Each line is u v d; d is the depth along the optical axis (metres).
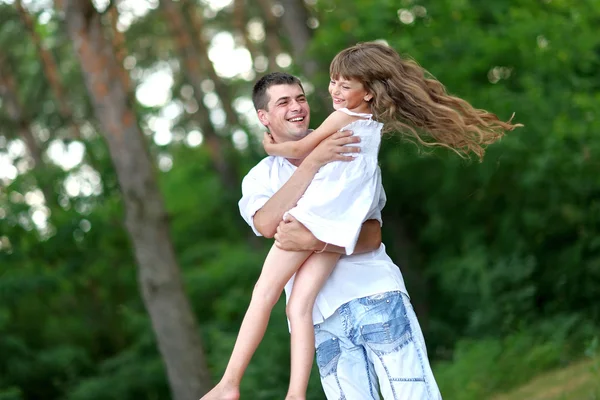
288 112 6.19
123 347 33.47
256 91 6.31
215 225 39.09
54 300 32.72
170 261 20.88
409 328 6.06
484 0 22.45
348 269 6.08
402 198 26.55
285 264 5.95
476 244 23.92
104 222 30.12
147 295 20.95
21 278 29.30
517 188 22.36
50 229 29.94
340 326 6.08
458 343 18.61
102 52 20.30
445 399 15.86
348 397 6.10
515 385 15.26
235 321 28.97
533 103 20.12
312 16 28.89
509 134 20.20
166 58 37.47
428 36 21.52
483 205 24.03
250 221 6.20
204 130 34.62
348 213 5.87
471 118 6.24
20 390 30.06
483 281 20.19
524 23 20.38
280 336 19.22
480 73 21.78
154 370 29.72
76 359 31.02
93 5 20.22
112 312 33.22
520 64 21.42
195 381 20.94
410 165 24.02
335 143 5.89
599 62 20.62
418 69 6.18
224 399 5.75
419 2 22.00
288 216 5.89
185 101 38.38
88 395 29.14
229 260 31.88
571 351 16.08
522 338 16.86
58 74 31.98
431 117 6.06
